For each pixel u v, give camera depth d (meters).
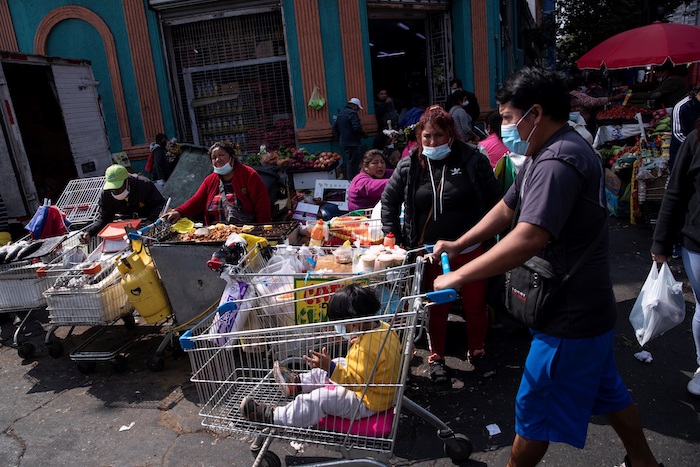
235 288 3.40
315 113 10.09
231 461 3.21
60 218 5.39
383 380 2.61
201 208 5.22
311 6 9.67
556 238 2.07
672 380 3.69
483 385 3.82
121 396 4.00
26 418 3.81
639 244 6.39
